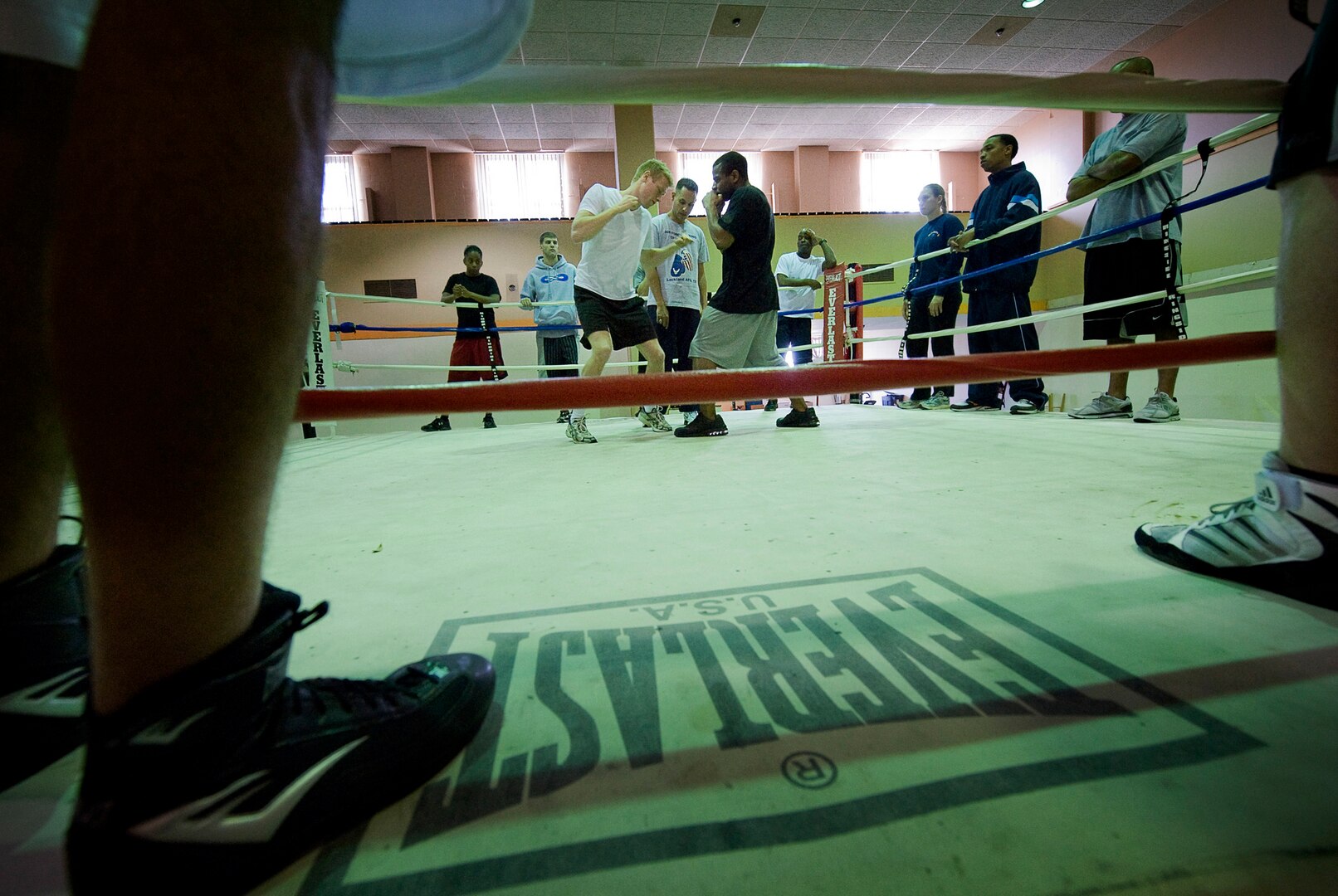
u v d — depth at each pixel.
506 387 0.76
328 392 0.73
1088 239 2.91
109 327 0.30
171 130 0.30
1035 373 0.84
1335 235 0.65
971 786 0.43
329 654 0.71
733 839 0.39
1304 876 0.34
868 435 2.90
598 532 1.23
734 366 2.96
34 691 0.47
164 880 0.34
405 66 0.60
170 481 0.32
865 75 0.64
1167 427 2.76
